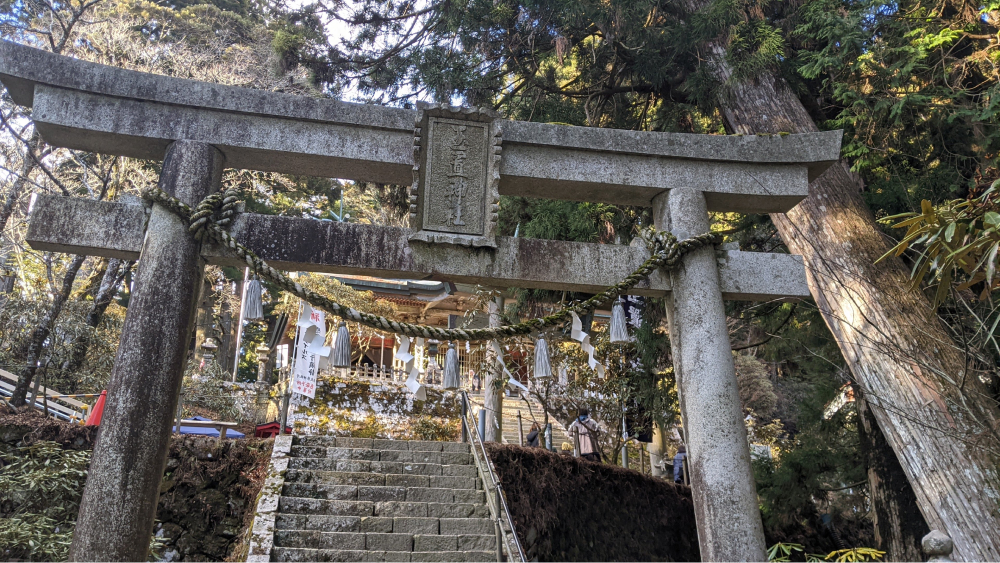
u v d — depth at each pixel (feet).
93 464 12.42
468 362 50.93
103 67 14.52
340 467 26.08
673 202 16.31
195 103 14.74
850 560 19.19
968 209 14.58
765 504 35.55
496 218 15.33
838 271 21.86
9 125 34.40
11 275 39.96
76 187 40.83
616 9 25.68
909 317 20.34
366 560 21.11
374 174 16.16
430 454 28.04
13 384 33.32
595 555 30.58
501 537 22.06
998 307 15.48
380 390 35.76
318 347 14.43
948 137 25.80
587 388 37.81
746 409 63.87
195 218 13.87
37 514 21.49
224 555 25.29
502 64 29.32
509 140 15.93
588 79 31.01
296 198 66.95
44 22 41.04
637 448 48.37
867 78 25.96
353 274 15.40
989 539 16.83
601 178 16.21
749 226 32.22
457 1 27.09
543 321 15.21
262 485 24.64
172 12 58.49
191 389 41.14
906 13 25.32
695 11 27.17
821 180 23.95
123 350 13.12
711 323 15.30
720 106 27.50
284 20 31.14
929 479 18.34
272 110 15.02
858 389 26.73
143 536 12.36
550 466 29.91
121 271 38.83
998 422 17.79
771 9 29.07
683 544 35.65
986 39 24.38
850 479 33.50
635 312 34.76
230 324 75.87
